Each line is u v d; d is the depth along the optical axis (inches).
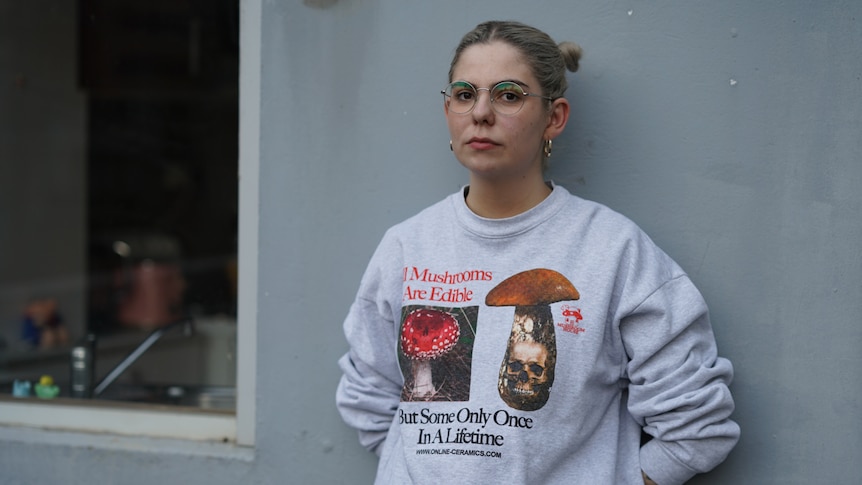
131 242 157.2
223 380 92.4
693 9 64.8
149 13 143.0
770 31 63.4
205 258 140.7
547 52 59.1
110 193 163.5
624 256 58.8
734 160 64.4
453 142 59.9
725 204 64.7
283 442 75.3
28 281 154.7
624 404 62.7
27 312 139.3
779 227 63.7
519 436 56.2
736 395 64.7
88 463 80.3
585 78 67.2
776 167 63.6
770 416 64.2
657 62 65.7
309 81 73.5
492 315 58.7
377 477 62.8
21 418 86.2
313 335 74.2
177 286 137.3
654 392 58.1
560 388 56.9
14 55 153.5
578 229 59.8
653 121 65.9
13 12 152.6
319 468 74.5
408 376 59.9
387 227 72.3
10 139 153.6
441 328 59.3
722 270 64.9
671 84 65.5
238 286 77.5
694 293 58.9
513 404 56.7
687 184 65.4
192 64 142.9
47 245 159.0
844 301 62.6
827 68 62.5
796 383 63.6
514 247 60.1
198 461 77.3
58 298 147.5
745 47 63.9
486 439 56.6
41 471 81.7
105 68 151.1
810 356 63.3
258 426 75.8
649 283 58.0
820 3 62.4
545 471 57.1
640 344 58.1
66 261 158.4
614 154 66.8
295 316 74.6
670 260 61.2
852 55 62.0
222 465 76.7
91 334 122.0
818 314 63.1
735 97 64.2
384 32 71.6
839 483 63.0
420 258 62.3
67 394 92.4
